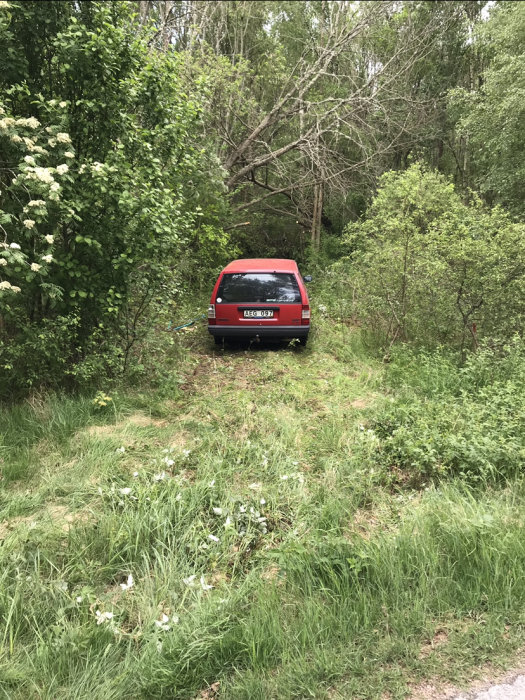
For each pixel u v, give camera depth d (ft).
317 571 9.07
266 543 10.39
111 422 16.78
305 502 11.88
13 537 10.06
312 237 60.95
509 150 45.78
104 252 18.37
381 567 8.88
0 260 13.94
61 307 18.15
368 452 14.16
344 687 6.82
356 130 49.06
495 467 12.44
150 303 20.72
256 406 18.38
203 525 10.72
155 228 17.78
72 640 7.60
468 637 7.64
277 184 61.36
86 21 19.25
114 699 6.84
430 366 21.13
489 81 46.60
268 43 64.69
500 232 22.26
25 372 18.03
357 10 50.57
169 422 17.13
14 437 15.29
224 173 35.47
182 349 24.38
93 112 18.02
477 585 8.55
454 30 69.41
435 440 13.69
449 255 23.11
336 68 60.54
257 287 25.58
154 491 11.57
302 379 22.12
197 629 7.80
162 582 9.04
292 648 7.48
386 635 7.72
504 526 10.05
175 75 20.80
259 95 57.62
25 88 16.69
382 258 27.07
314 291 43.06
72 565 9.43
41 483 12.69
